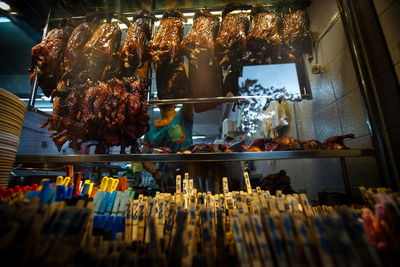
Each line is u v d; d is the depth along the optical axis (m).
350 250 0.58
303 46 1.59
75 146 1.57
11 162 1.15
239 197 0.93
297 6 1.71
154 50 1.58
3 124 1.08
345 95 1.49
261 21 1.59
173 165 1.62
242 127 2.30
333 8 1.58
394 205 0.68
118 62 1.68
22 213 0.62
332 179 1.64
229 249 0.68
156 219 0.82
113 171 1.96
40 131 2.83
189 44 1.58
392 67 1.09
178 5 1.84
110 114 1.47
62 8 1.85
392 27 1.09
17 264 0.52
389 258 0.62
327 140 1.36
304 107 2.05
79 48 1.59
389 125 1.10
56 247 0.56
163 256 0.65
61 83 1.62
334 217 0.64
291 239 0.61
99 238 0.68
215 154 1.22
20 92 2.66
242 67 1.64
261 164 2.76
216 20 1.66
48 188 0.87
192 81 1.70
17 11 1.82
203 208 0.74
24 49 2.31
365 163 1.31
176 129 1.99
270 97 1.70
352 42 1.28
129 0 1.78
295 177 2.19
